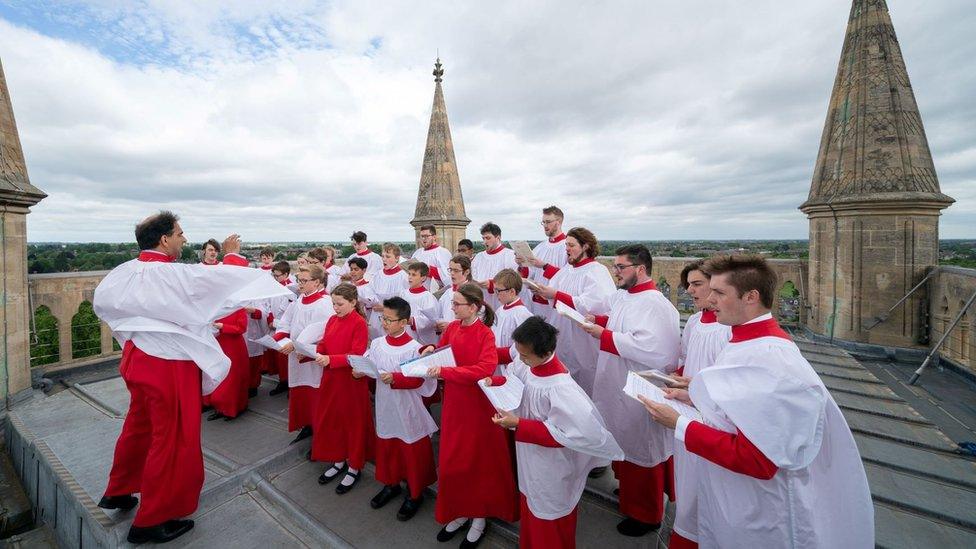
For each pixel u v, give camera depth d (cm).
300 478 423
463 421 316
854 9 779
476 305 332
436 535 337
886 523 296
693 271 305
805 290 912
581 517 354
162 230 324
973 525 289
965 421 495
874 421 455
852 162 755
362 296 657
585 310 449
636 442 325
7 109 610
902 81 735
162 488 313
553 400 258
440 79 1323
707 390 191
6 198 587
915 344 712
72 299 768
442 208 1293
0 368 598
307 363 475
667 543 319
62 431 536
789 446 166
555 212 612
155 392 313
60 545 413
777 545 179
